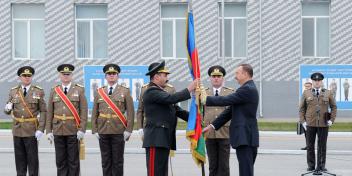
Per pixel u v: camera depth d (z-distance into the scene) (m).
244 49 33.66
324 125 15.80
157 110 10.64
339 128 27.80
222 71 13.27
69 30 33.97
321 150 15.84
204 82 33.38
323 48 33.59
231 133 10.88
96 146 22.31
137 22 33.72
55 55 34.03
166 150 10.70
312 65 32.41
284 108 33.41
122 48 33.78
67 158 13.45
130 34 33.75
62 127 13.26
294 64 33.31
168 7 33.78
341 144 23.05
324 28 33.53
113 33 33.78
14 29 34.31
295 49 33.34
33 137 13.47
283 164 17.78
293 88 33.34
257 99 10.84
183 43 33.72
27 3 34.12
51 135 13.47
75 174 13.40
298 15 33.22
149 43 33.72
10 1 34.00
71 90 13.39
